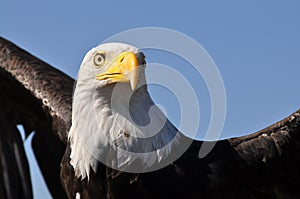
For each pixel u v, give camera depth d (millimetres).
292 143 18391
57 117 19250
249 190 18359
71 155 17859
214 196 17984
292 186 18609
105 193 17812
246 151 18344
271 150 18359
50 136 20266
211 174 17969
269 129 18531
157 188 17672
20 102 20281
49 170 20328
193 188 17828
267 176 18422
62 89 19594
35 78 19797
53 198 20375
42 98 19500
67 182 18172
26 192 20422
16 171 20422
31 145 20422
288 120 18469
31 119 20344
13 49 20297
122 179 17625
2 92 20297
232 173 18125
